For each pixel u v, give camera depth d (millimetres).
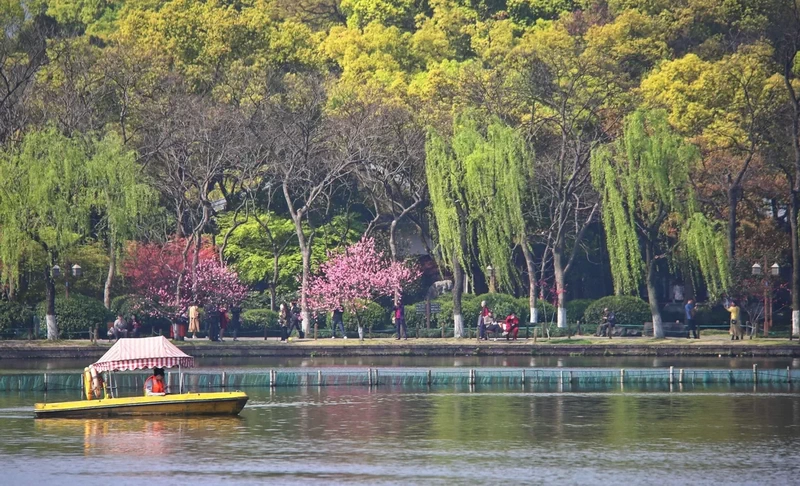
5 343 131375
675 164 144250
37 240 135500
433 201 148000
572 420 89750
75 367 119125
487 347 139250
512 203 147125
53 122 146375
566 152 165250
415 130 164625
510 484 68750
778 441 81500
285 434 83062
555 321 163375
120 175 138000
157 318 148500
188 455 75812
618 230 145500
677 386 110812
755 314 157625
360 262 150250
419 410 94438
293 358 134000
